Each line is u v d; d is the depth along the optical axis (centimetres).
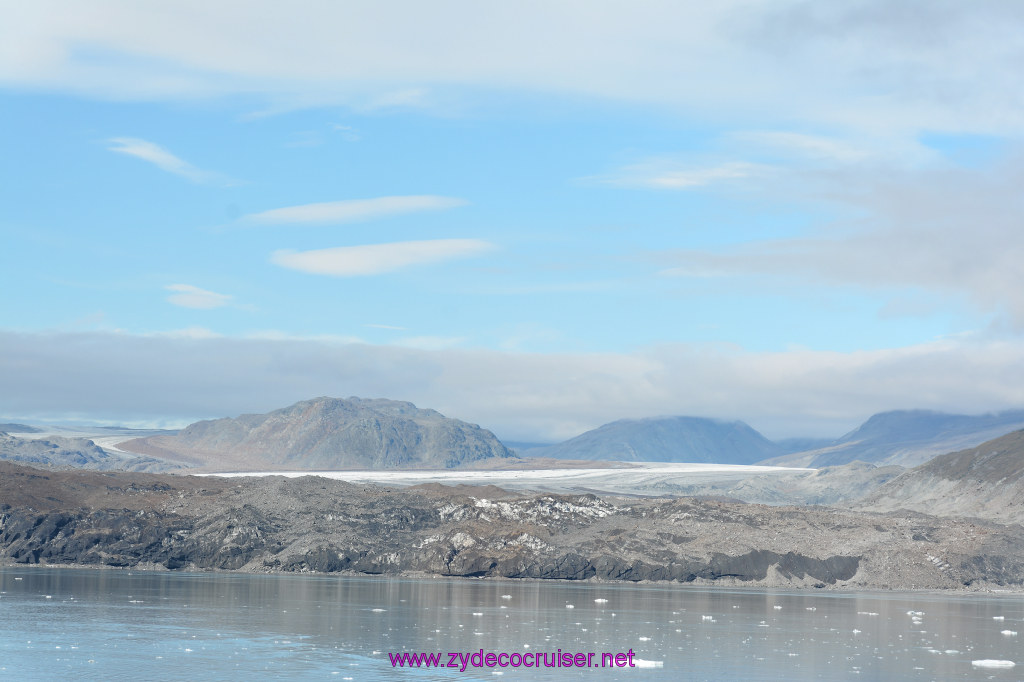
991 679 13825
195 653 14662
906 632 18450
